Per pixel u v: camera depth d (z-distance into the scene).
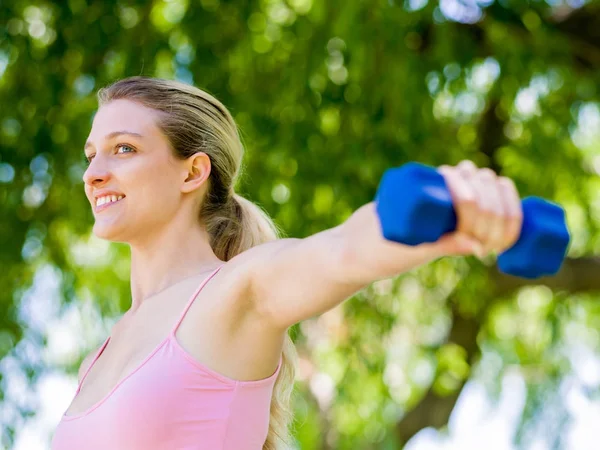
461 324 7.42
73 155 5.98
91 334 6.64
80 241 6.56
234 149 2.44
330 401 7.16
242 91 5.79
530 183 6.49
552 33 6.20
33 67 5.89
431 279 6.66
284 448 2.43
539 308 7.78
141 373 1.95
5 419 6.11
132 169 2.23
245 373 1.96
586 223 6.85
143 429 1.90
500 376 7.49
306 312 1.77
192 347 1.96
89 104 5.98
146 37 5.88
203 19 5.82
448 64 5.73
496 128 6.72
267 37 5.86
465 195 1.16
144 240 2.27
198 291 2.01
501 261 1.21
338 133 5.63
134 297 2.29
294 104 5.61
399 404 7.00
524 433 7.23
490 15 6.05
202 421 1.92
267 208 5.59
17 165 5.96
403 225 1.15
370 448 6.99
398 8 5.41
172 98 2.31
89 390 2.10
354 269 1.47
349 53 5.49
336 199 5.59
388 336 6.62
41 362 6.20
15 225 6.03
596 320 7.69
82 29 5.85
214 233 2.38
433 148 5.75
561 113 6.23
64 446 2.02
